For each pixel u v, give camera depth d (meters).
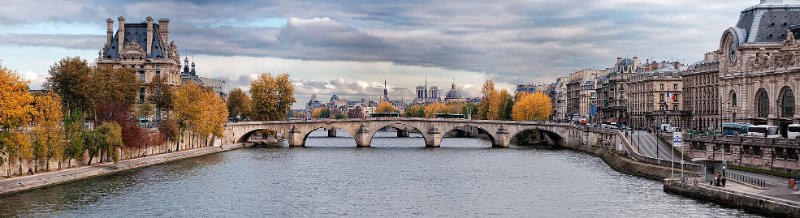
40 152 139.38
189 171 170.00
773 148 140.38
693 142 172.88
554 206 122.06
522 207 122.00
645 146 194.38
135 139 180.50
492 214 116.00
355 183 153.75
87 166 159.62
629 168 167.75
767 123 190.38
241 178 159.12
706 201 117.44
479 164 196.38
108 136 162.38
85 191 132.12
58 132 145.00
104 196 127.88
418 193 139.00
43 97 145.12
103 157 172.50
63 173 144.50
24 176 137.12
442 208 122.00
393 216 114.88
